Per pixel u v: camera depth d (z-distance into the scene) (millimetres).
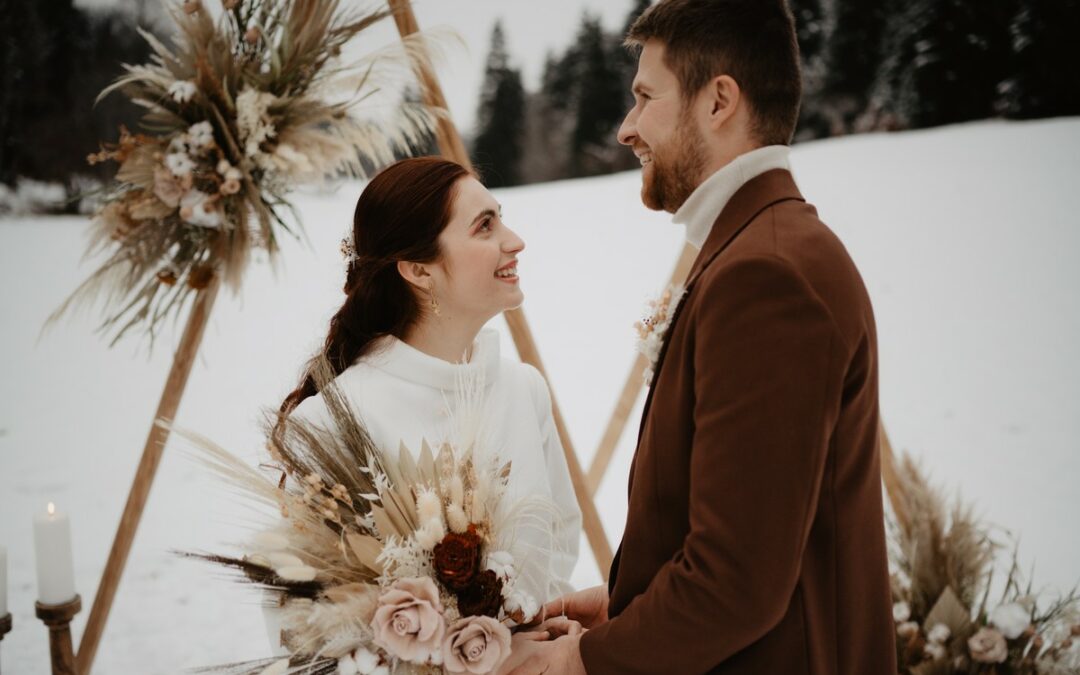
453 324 1326
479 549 1064
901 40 10656
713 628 840
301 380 1395
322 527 1075
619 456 4438
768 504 802
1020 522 3600
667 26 1012
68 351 6219
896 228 7859
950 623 2020
